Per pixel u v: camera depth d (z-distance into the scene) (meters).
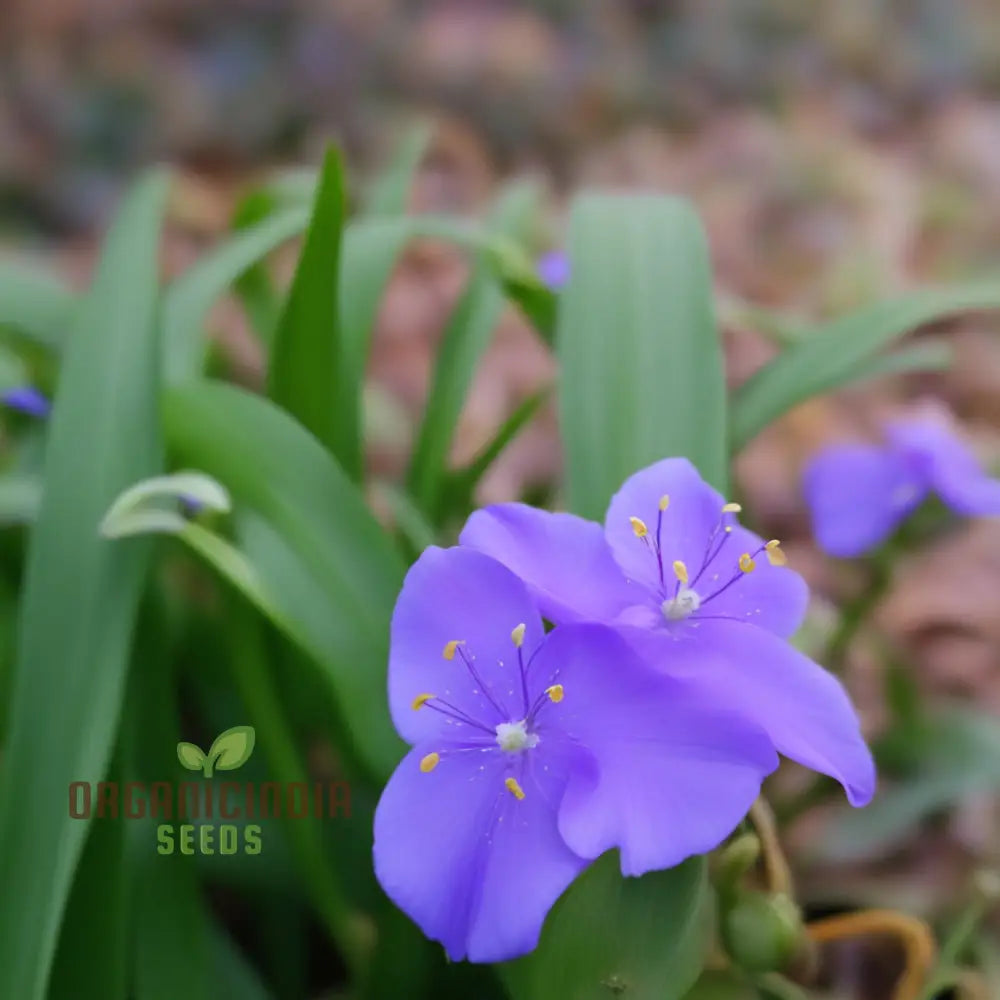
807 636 0.29
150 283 0.25
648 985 0.21
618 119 1.01
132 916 0.23
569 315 0.26
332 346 0.25
